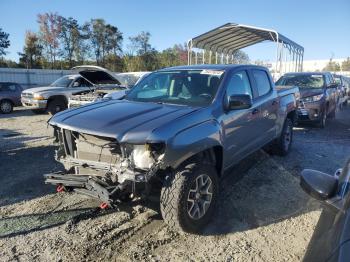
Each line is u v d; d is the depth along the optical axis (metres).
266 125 6.17
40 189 5.41
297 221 4.45
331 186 2.46
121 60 56.94
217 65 5.58
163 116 4.05
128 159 3.71
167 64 55.53
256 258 3.65
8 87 16.72
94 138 4.00
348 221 1.98
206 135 4.14
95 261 3.57
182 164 3.96
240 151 5.22
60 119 4.26
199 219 4.04
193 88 4.93
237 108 4.69
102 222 4.35
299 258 3.65
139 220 4.40
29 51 51.59
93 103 4.98
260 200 5.08
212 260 3.60
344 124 12.37
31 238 3.99
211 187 4.18
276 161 7.06
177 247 3.83
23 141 9.01
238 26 15.77
